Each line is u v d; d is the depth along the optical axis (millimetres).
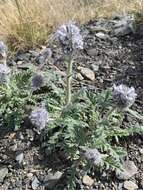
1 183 256
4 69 284
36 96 294
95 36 377
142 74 330
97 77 328
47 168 261
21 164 264
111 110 260
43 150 270
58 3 459
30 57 357
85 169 249
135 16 396
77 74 329
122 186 253
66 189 250
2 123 287
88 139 259
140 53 352
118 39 372
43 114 255
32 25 391
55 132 271
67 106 272
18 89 294
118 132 268
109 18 417
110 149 256
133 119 288
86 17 427
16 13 399
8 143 276
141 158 268
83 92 282
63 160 264
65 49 254
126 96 242
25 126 283
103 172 258
